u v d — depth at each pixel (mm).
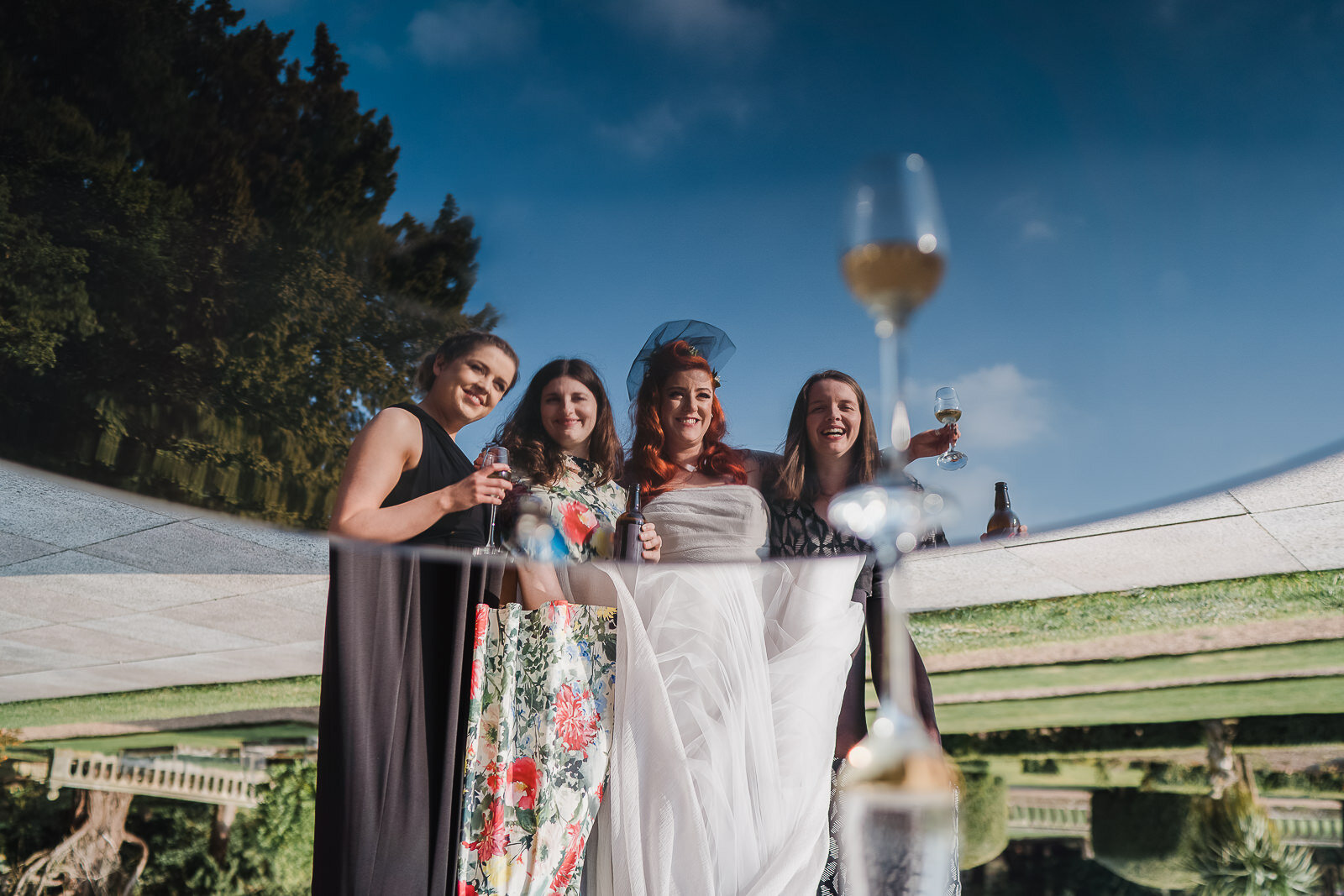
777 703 2691
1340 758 10023
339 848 2111
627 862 2441
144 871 11859
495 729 2475
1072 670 8375
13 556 5539
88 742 11328
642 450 1686
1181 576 6266
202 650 7770
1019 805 13484
